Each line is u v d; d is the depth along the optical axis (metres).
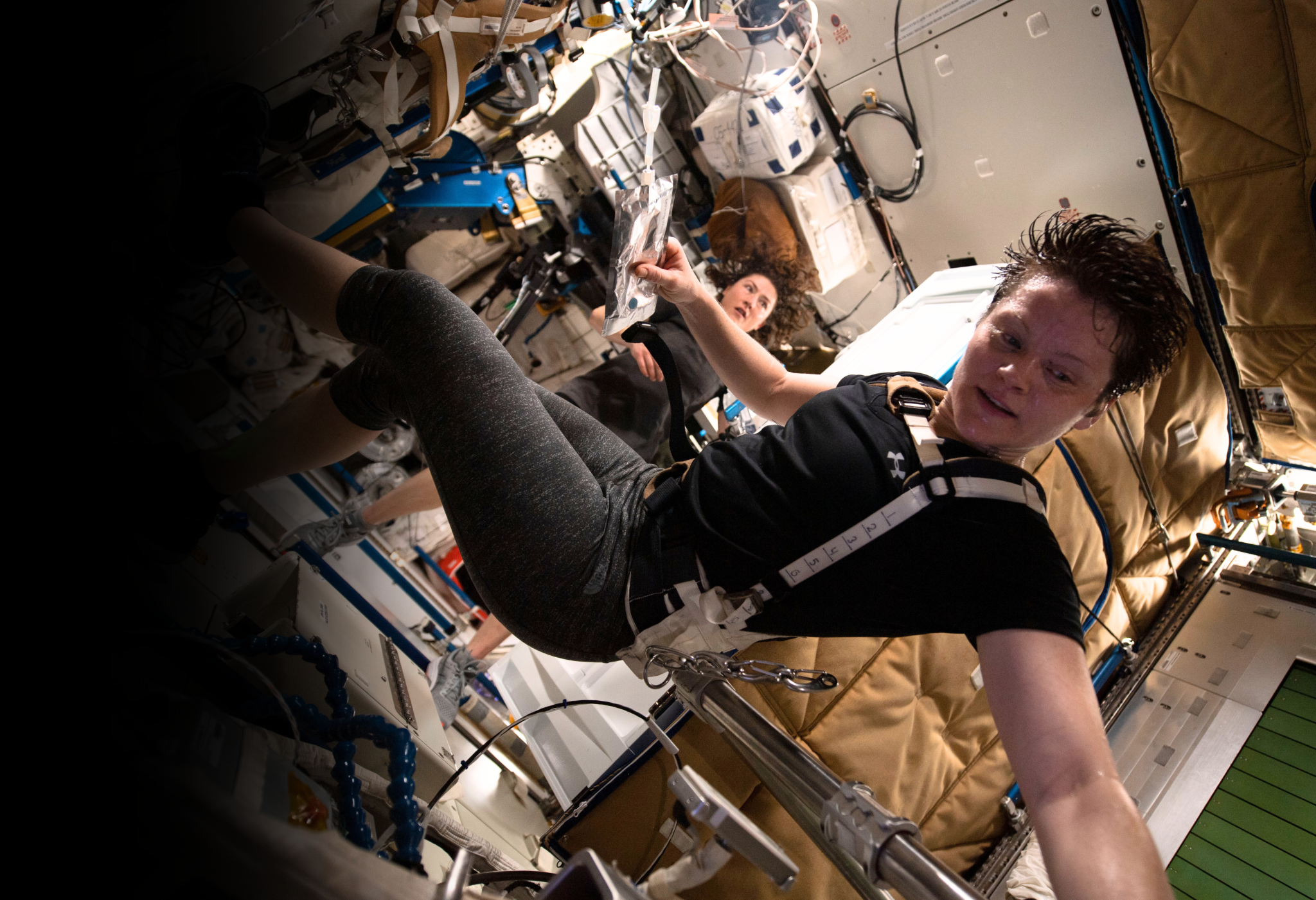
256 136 1.40
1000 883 1.80
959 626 1.06
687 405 2.55
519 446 1.18
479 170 2.87
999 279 2.07
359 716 1.20
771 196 2.99
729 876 1.54
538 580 1.17
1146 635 2.18
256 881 0.65
